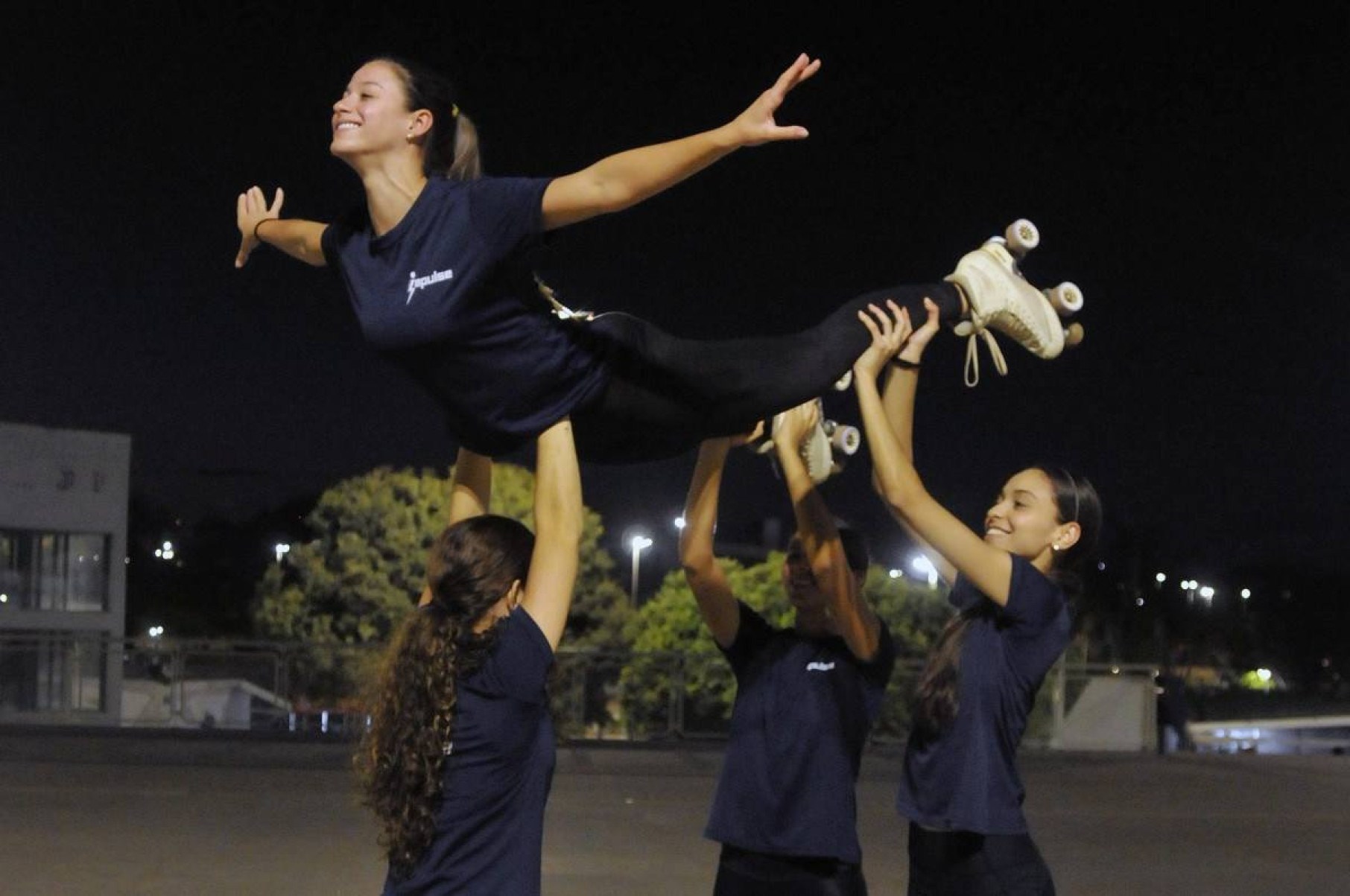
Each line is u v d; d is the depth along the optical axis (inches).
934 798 164.1
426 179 140.9
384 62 141.1
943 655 165.5
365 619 1079.6
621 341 142.3
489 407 139.3
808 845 171.8
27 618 1171.3
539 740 136.3
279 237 158.1
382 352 138.9
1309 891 323.0
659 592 1232.8
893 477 158.6
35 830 368.8
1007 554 162.1
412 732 132.3
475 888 133.0
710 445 180.2
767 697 176.6
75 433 1203.2
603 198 129.1
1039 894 162.9
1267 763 576.7
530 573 138.6
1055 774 537.3
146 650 642.8
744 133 124.9
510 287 134.5
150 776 473.1
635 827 393.4
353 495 1093.8
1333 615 1520.7
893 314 163.5
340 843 358.9
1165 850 373.1
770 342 152.8
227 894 300.7
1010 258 177.8
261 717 635.5
